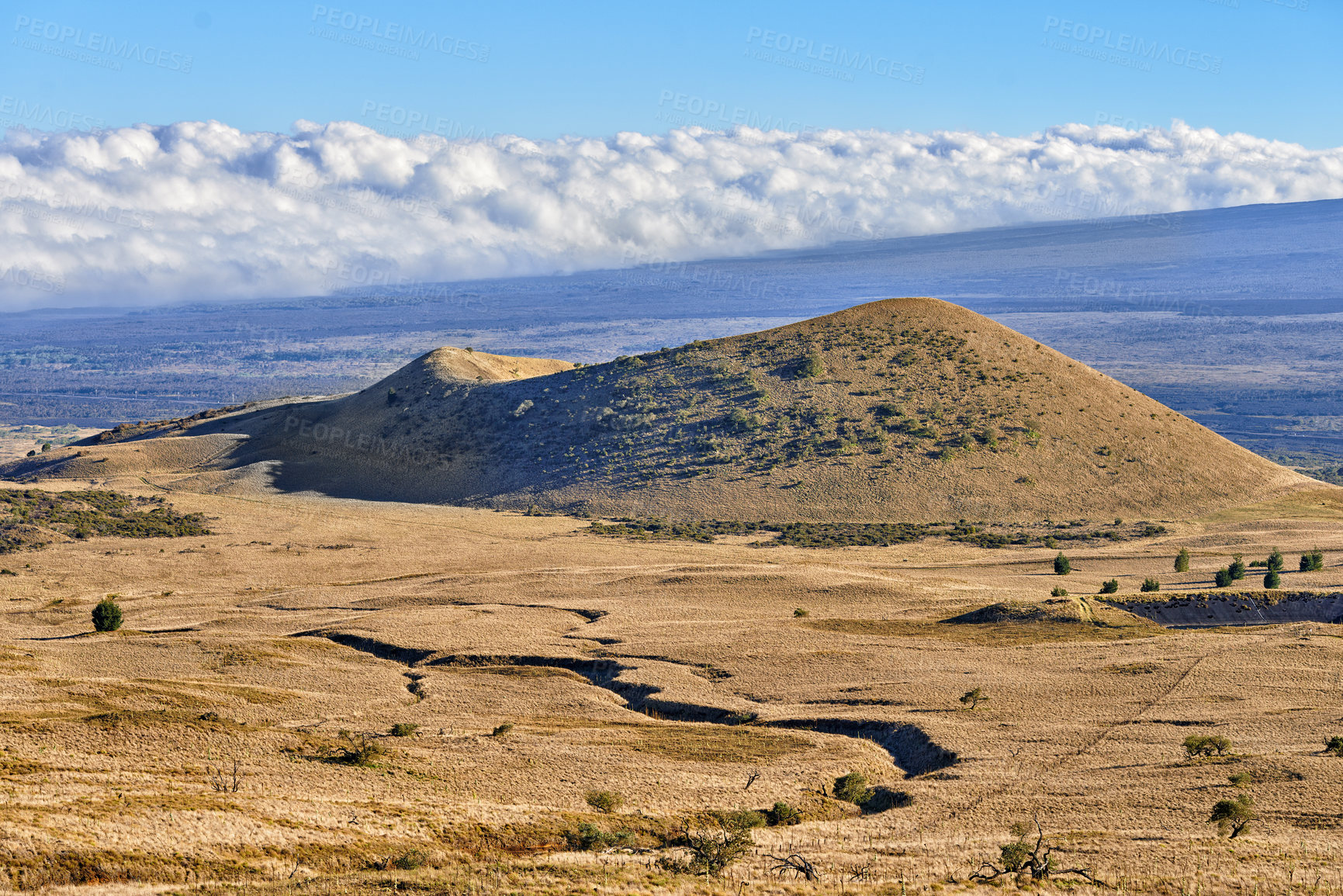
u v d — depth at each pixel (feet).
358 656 228.63
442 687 201.26
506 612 279.69
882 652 223.51
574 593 310.04
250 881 99.71
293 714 174.09
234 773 130.21
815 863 110.22
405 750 150.92
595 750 156.66
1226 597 269.03
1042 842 116.47
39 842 99.45
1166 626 258.78
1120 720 170.60
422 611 279.08
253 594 330.75
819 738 168.76
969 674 203.41
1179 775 140.56
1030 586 330.54
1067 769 147.74
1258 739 155.94
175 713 157.58
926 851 114.42
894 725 173.17
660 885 100.73
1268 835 118.32
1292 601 266.16
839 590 307.37
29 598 328.08
